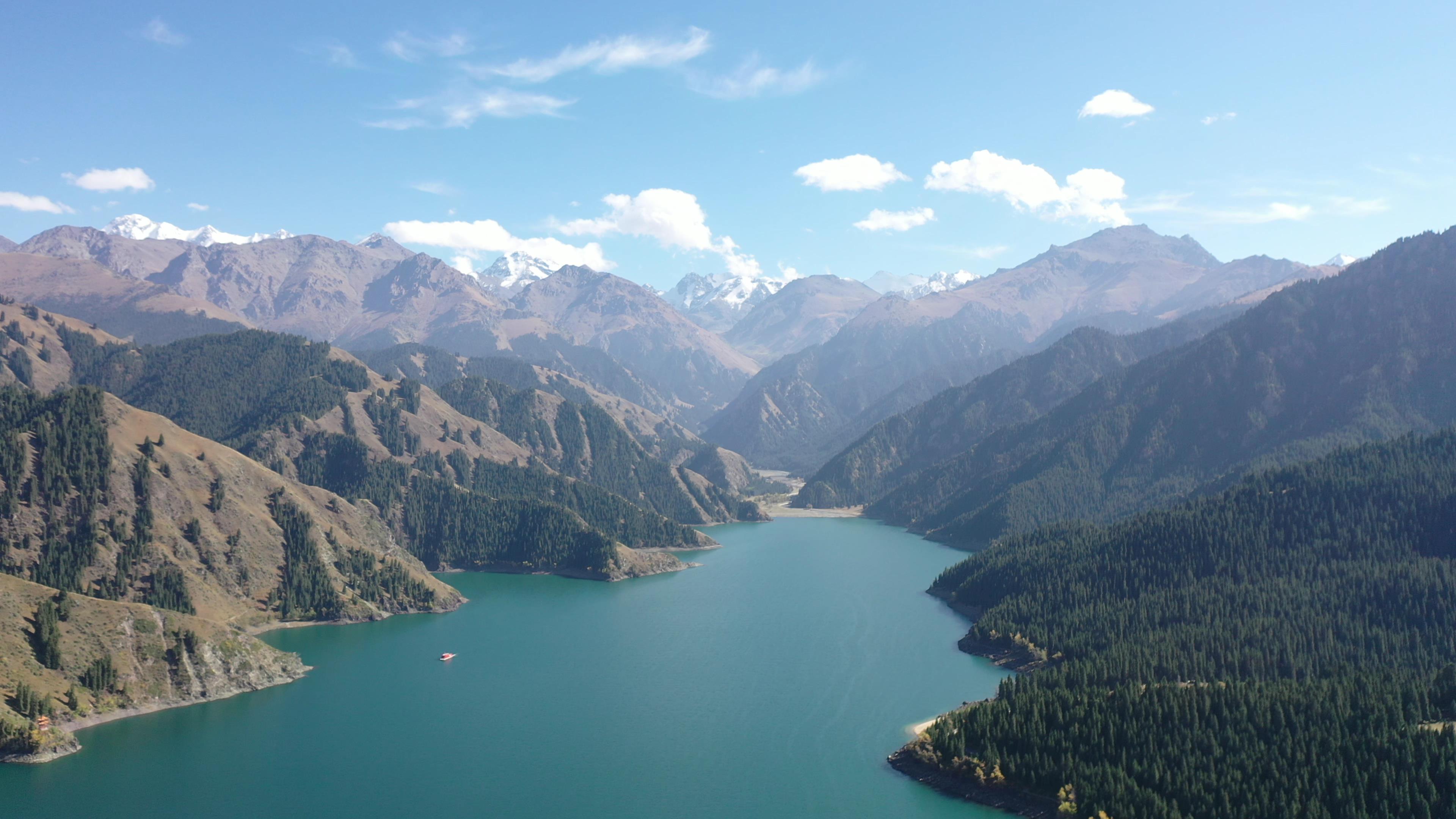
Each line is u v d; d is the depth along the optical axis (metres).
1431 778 191.62
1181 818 191.12
